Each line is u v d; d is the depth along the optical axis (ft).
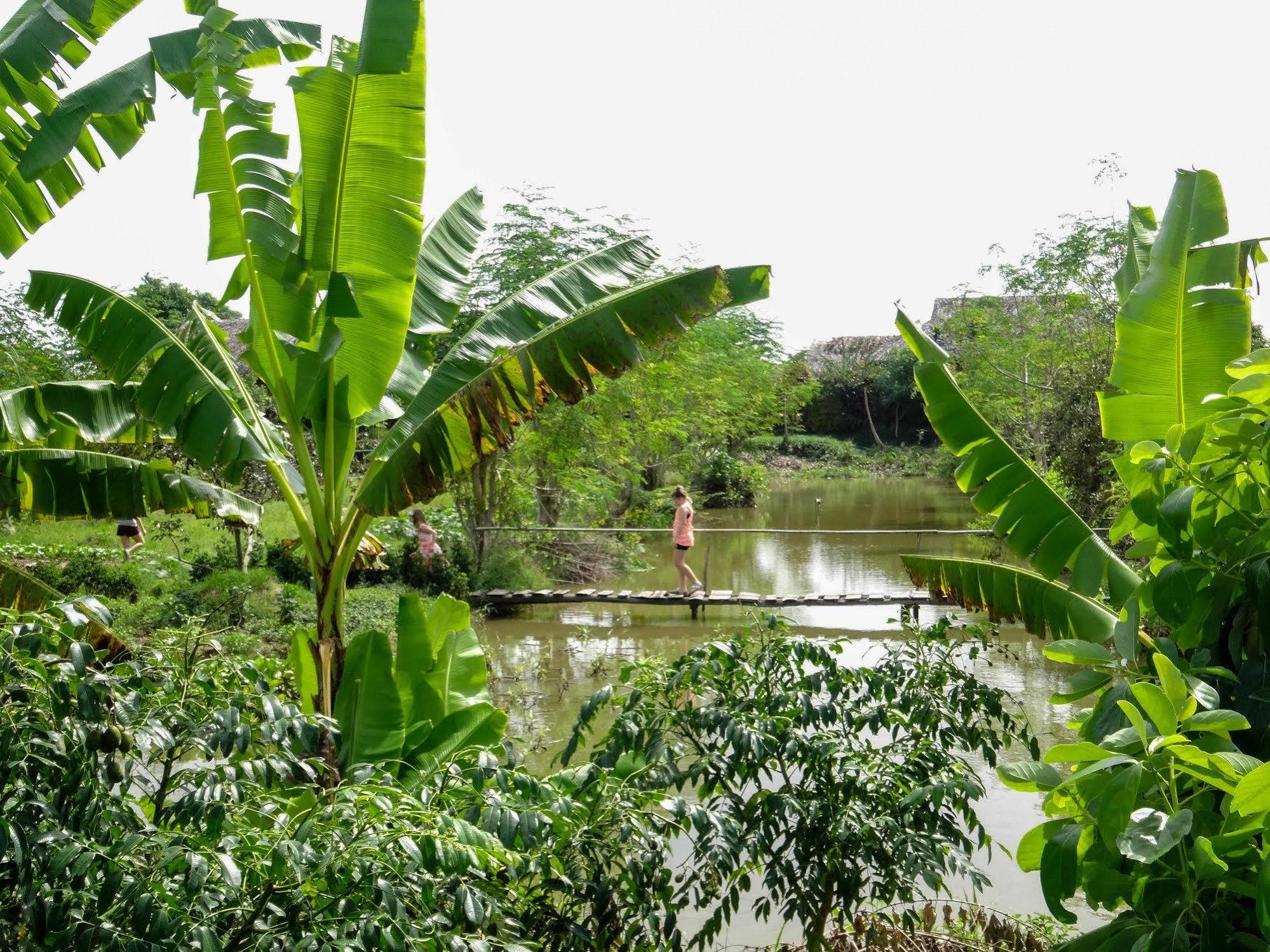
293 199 17.57
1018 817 21.54
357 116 15.16
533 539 57.52
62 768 7.98
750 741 11.25
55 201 16.21
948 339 92.32
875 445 161.17
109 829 7.84
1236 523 10.62
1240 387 10.00
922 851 11.46
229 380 17.17
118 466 18.33
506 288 52.39
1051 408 63.93
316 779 9.61
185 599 37.76
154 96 14.34
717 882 12.34
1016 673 34.40
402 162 15.44
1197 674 10.69
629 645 42.11
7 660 7.77
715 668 12.94
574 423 54.65
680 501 49.42
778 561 65.26
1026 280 66.85
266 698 9.29
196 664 9.87
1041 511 14.70
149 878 7.45
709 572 61.41
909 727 13.56
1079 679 10.55
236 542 43.57
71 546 46.21
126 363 16.63
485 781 10.12
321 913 7.62
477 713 16.79
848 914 12.57
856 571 60.18
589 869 9.80
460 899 8.00
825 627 44.39
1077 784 9.20
